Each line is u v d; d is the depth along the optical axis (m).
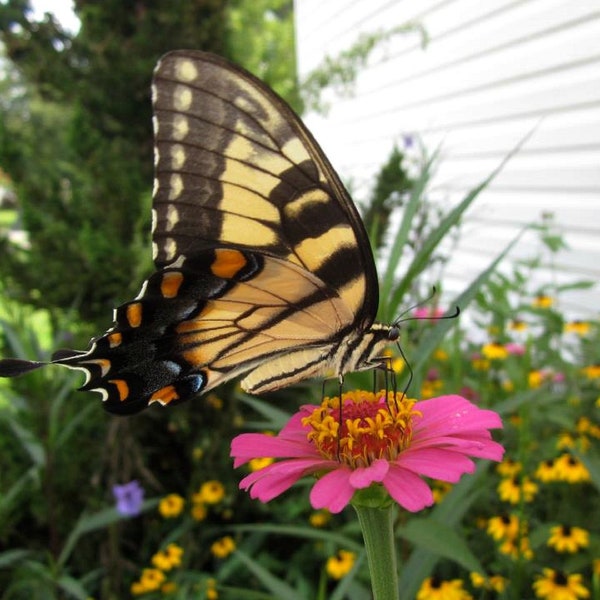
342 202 0.10
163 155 0.10
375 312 0.10
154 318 0.10
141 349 0.10
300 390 0.23
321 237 0.10
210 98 0.10
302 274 0.10
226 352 0.11
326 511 0.19
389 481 0.07
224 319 0.10
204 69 0.10
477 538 0.15
